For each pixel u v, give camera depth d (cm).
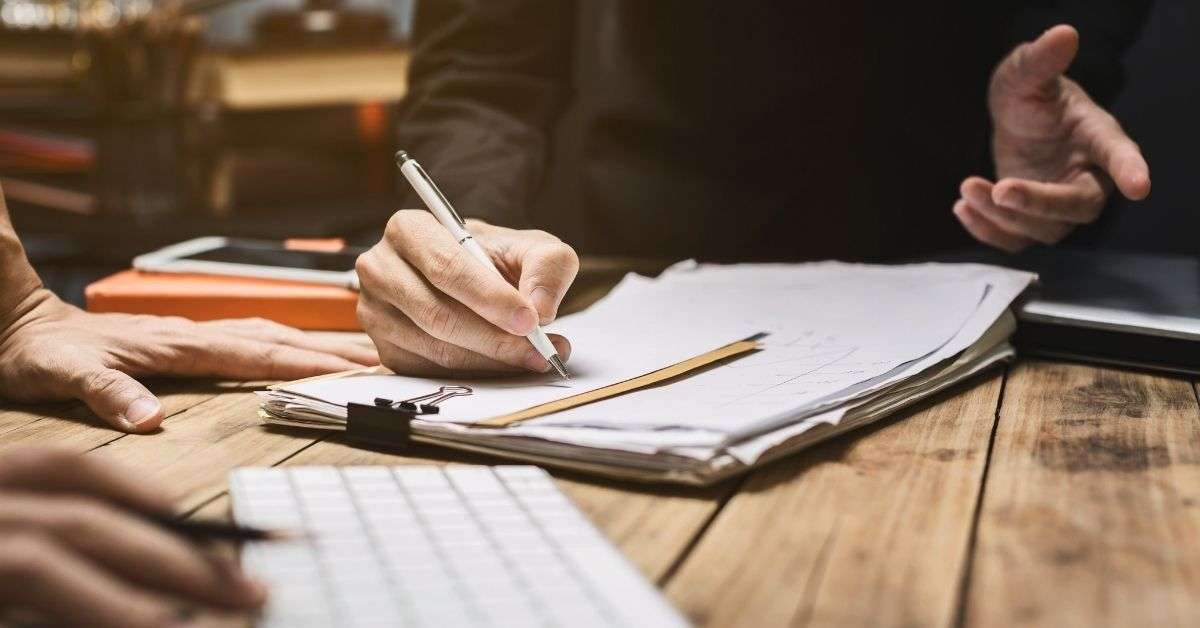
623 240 143
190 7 200
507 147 110
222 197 219
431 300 67
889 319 81
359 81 247
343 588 39
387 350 70
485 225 82
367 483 51
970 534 47
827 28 134
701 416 56
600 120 143
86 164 201
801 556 45
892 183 139
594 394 62
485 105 119
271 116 245
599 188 144
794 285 94
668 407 59
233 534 36
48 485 36
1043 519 49
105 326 75
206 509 50
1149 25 188
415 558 41
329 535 44
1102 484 54
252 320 79
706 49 136
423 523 45
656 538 47
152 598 34
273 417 64
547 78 124
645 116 140
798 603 40
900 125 137
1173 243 191
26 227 199
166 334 74
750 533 47
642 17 137
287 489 49
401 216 72
